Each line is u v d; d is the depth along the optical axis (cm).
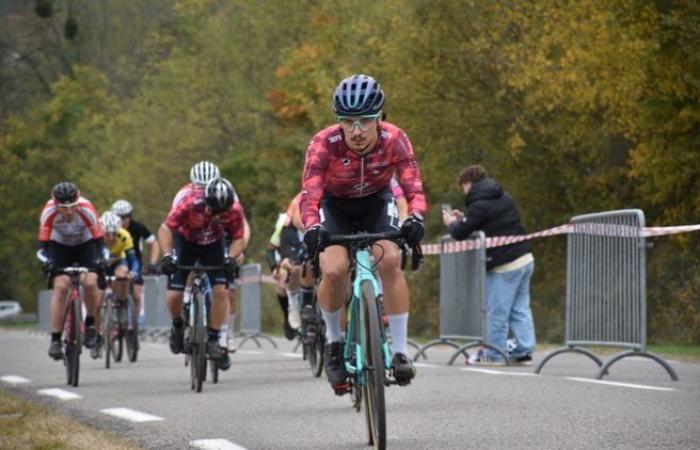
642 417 1316
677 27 3384
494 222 2389
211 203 1939
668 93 3488
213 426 1390
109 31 11069
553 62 3919
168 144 7888
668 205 3941
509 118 4384
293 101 7069
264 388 1905
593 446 1113
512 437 1194
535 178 4459
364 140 1227
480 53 4225
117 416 1541
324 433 1287
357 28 5166
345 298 1288
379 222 1310
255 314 3666
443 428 1288
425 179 4747
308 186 1255
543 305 4169
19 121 11012
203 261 2047
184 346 2023
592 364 2333
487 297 2391
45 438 1298
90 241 2331
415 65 4503
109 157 8581
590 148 4175
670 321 3534
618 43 3525
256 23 7694
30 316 11012
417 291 4753
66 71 11400
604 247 1942
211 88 7950
